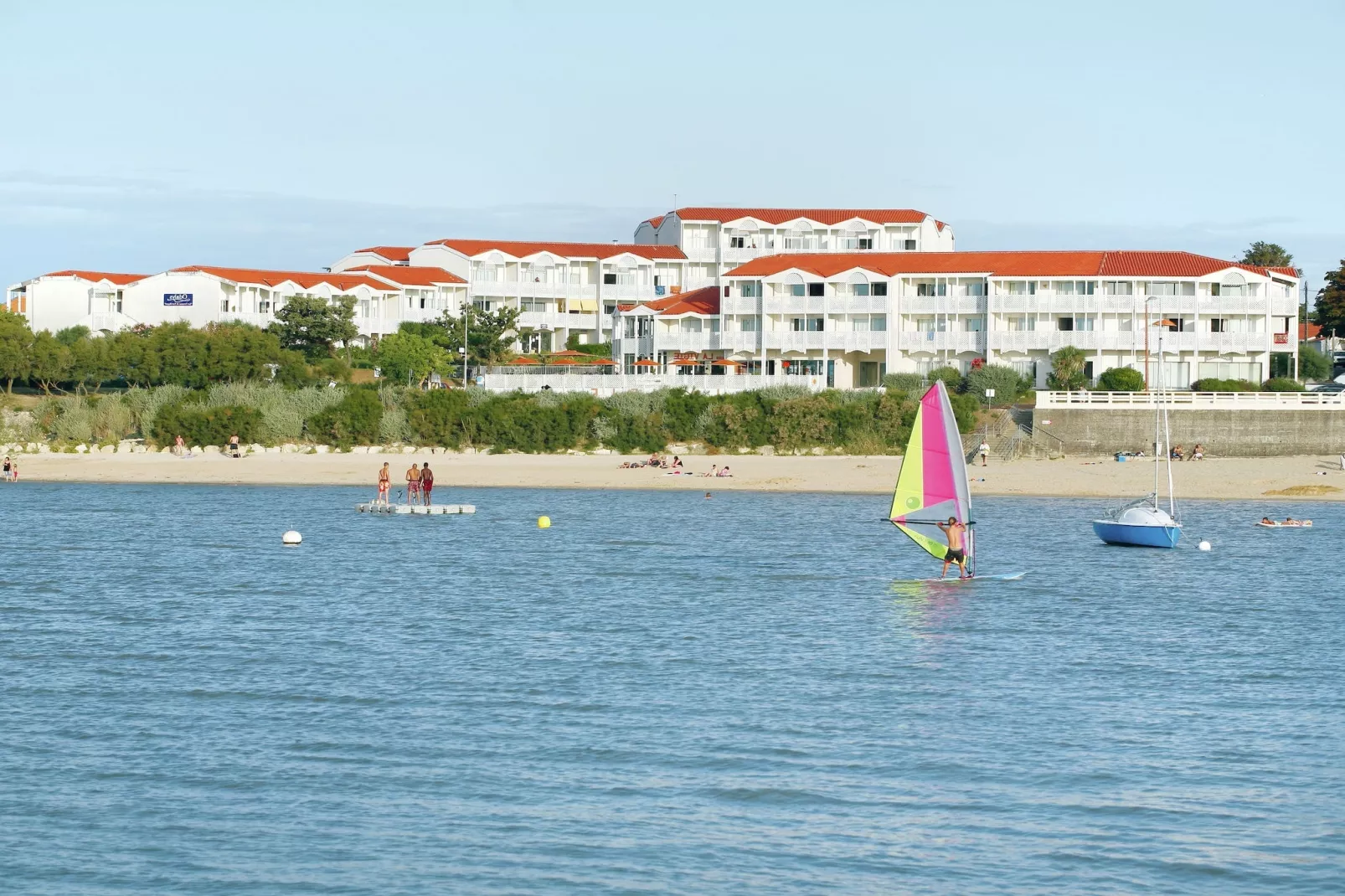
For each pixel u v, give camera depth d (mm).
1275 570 93812
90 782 47062
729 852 41438
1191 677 62000
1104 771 48312
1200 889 38844
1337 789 46531
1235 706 56906
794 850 41562
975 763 49188
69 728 53219
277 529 117312
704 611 78125
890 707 56656
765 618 76062
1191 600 82125
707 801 45438
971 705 57031
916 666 64125
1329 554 101438
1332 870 40062
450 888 39125
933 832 42906
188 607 78938
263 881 39531
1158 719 54844
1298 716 55406
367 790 46375
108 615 76188
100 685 59844
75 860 40906
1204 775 47844
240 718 54531
